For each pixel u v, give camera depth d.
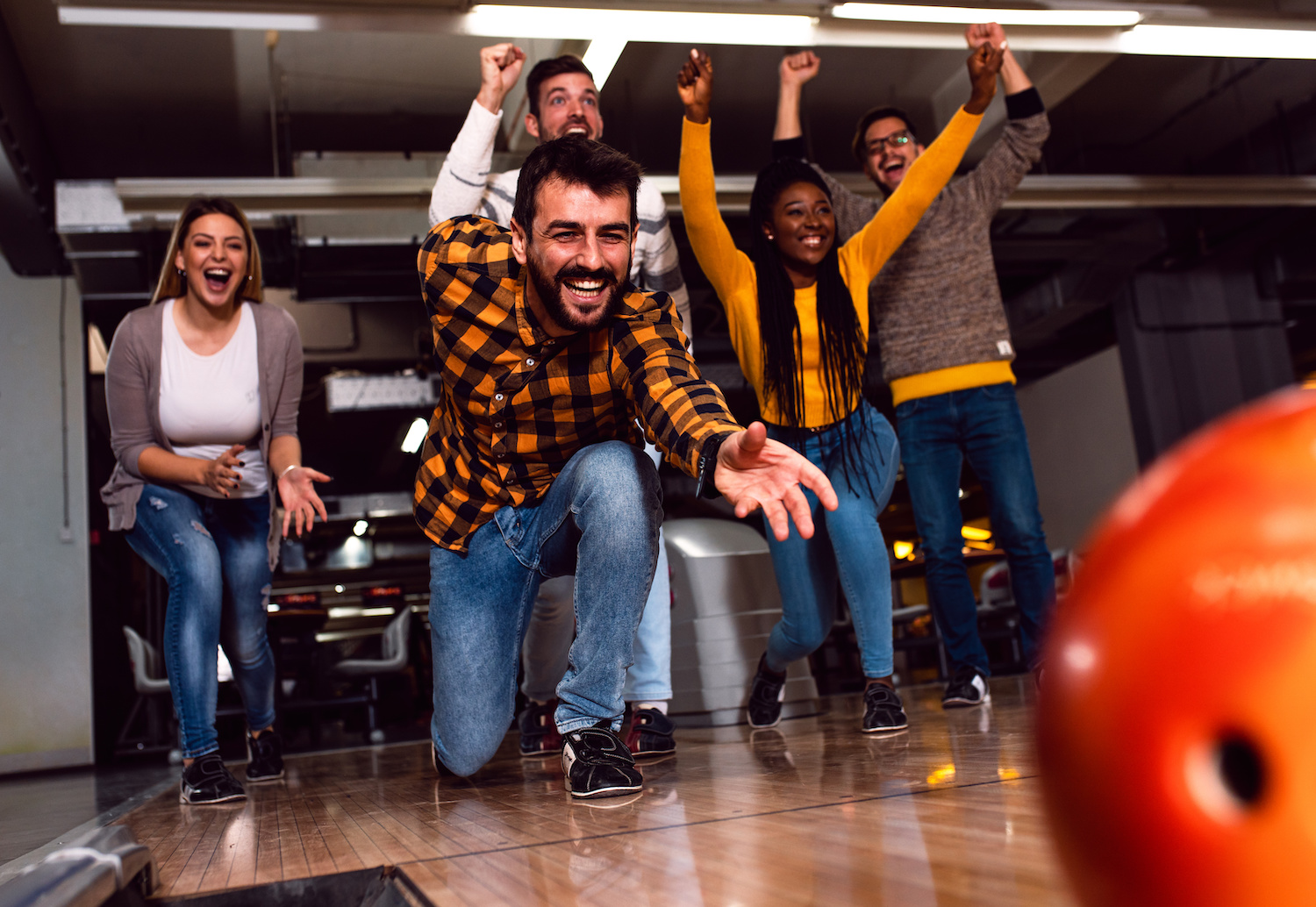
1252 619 0.26
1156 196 5.67
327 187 4.86
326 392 8.44
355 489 12.49
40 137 5.66
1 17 4.93
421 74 5.76
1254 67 6.33
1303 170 6.92
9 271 6.89
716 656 2.72
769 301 2.17
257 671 2.19
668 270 2.24
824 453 2.15
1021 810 0.82
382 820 1.21
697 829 0.89
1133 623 0.28
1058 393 9.38
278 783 2.06
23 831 2.00
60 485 6.77
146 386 2.05
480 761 1.62
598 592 1.37
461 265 1.41
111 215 5.20
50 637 6.61
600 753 1.31
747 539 2.83
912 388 2.47
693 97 2.10
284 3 2.84
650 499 1.41
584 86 2.35
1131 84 6.51
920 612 6.31
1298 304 8.70
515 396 1.43
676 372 1.29
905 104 6.46
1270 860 0.25
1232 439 0.30
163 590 8.34
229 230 2.06
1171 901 0.27
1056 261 7.23
